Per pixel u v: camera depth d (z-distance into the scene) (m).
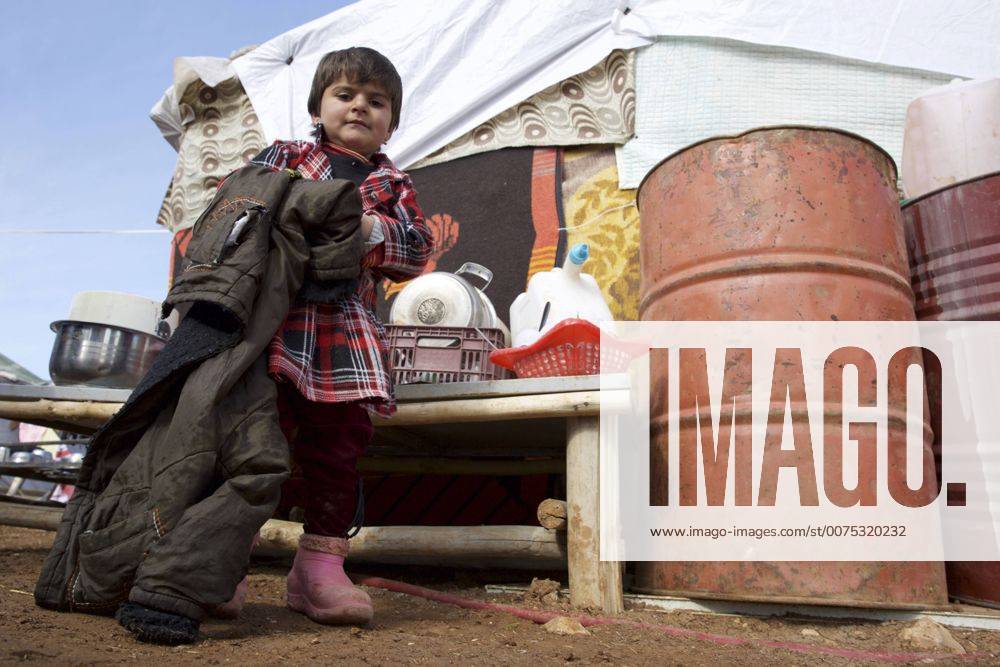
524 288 3.33
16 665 1.14
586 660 1.50
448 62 3.69
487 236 3.46
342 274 1.68
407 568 2.75
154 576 1.38
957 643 1.73
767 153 2.18
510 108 3.55
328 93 2.02
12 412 2.54
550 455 2.99
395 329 2.42
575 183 3.43
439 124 3.60
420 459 2.98
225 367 1.50
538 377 2.21
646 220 2.45
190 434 1.46
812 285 2.07
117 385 2.86
